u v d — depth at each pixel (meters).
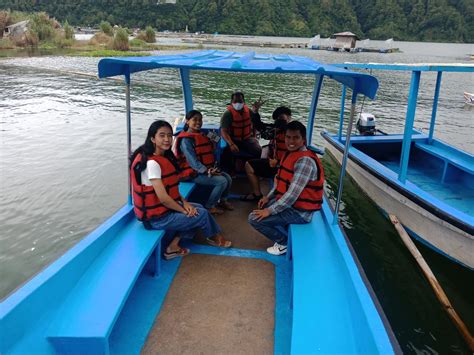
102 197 7.39
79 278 2.77
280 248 3.83
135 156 3.33
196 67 3.03
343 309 2.59
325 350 2.26
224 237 4.15
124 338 2.71
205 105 15.75
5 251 5.70
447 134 13.21
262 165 4.98
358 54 54.53
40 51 37.53
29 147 10.16
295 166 3.49
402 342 4.05
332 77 4.00
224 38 80.31
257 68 2.97
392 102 18.20
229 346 2.67
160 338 2.72
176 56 3.88
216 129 6.03
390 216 5.79
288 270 3.58
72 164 9.03
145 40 53.31
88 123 12.72
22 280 5.12
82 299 2.56
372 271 5.24
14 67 25.81
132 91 19.11
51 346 2.28
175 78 24.25
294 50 56.78
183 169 4.50
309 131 6.09
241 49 51.03
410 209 5.73
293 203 3.57
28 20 46.06
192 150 4.37
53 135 11.27
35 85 19.73
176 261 3.66
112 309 2.48
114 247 3.15
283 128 4.69
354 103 3.30
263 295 3.22
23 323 2.28
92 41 45.25
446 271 5.24
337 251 3.18
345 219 6.66
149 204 3.33
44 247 5.81
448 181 6.73
